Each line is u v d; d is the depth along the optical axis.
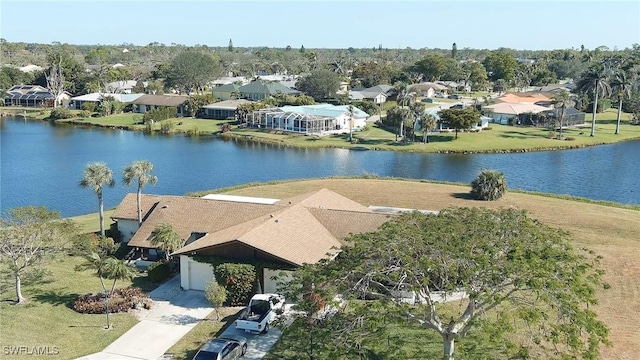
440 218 28.97
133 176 49.31
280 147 118.12
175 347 30.55
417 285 25.06
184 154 109.12
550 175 90.00
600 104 162.88
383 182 77.56
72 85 197.75
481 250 25.03
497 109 146.00
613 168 95.25
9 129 142.88
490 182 66.94
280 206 46.47
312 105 154.50
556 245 27.64
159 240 41.75
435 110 153.38
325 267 27.38
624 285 39.94
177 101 160.25
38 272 39.47
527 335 29.72
